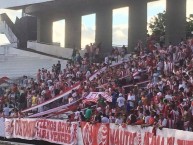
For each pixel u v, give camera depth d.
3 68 44.50
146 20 44.19
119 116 20.59
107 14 47.69
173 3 39.75
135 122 19.05
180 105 19.14
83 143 21.55
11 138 27.00
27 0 43.34
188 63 26.31
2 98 32.22
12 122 26.81
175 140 16.67
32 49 48.16
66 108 26.58
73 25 51.41
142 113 20.02
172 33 39.75
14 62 44.84
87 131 21.28
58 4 45.84
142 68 28.80
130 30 44.69
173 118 18.47
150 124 18.00
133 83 28.00
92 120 21.31
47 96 30.61
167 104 19.12
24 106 31.58
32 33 53.16
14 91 33.09
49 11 50.28
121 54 35.12
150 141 17.84
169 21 39.94
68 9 49.38
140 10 44.03
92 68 33.19
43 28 52.81
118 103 23.41
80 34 51.53
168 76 24.66
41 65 43.06
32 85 33.91
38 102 30.58
